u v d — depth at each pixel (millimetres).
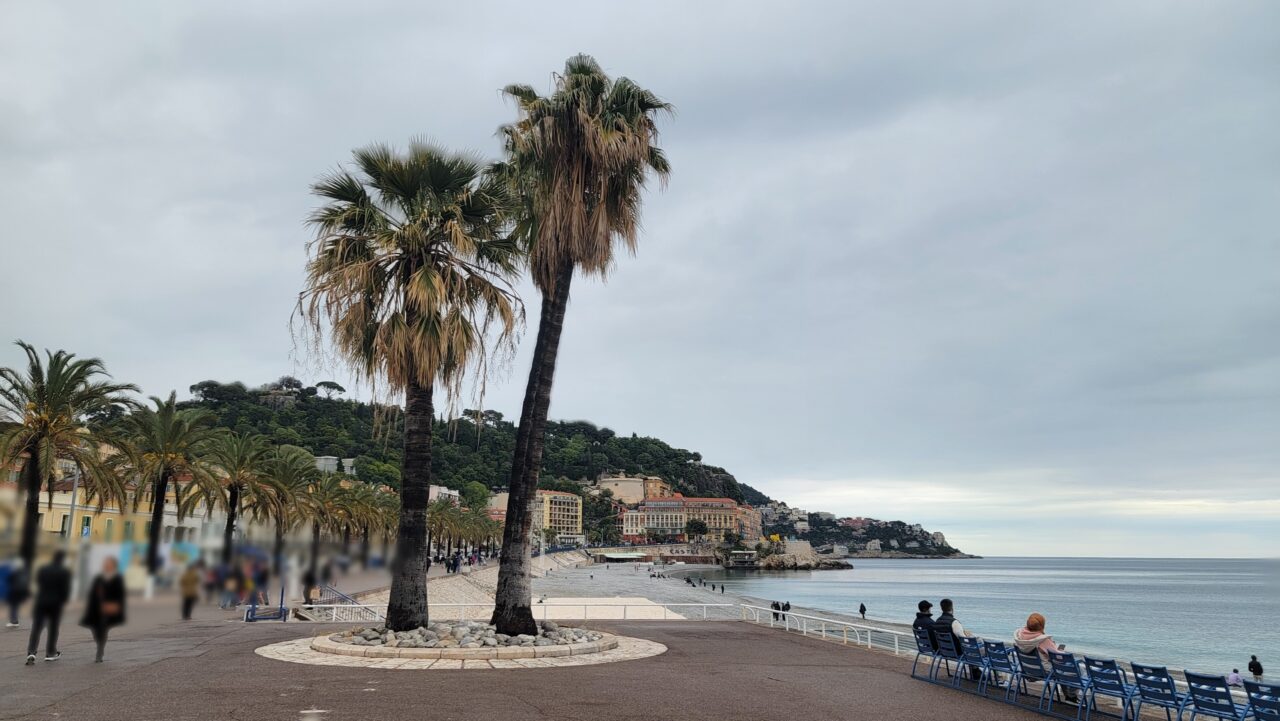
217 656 14586
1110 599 108938
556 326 17484
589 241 16953
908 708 10906
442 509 91688
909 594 113125
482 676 12781
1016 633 12227
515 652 15000
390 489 96562
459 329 16672
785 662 15586
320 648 15234
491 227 18281
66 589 13305
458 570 73188
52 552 13453
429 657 14641
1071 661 10875
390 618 16547
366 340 17484
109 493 28859
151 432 31812
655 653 16531
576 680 12609
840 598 100562
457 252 17188
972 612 81875
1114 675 10047
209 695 10602
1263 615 79000
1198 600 107188
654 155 18453
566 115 16812
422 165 17391
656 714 9992
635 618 27328
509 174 18188
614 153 16562
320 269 16734
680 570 199500
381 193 17766
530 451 17094
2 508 24953
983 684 12703
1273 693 8273
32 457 25797
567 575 137750
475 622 17594
